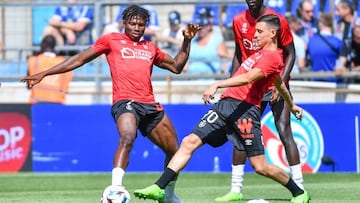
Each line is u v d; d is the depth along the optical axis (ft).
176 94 163.43
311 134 152.15
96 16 160.66
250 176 149.79
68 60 88.28
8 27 179.42
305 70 163.73
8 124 158.30
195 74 158.40
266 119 150.71
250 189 119.96
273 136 150.30
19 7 178.19
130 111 84.74
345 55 163.53
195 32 90.38
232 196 103.65
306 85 159.43
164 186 82.12
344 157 151.94
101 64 163.12
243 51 105.60
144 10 89.10
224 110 84.69
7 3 162.30
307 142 152.15
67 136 157.58
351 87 158.71
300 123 152.15
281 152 150.20
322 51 163.32
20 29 178.91
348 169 152.15
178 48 168.66
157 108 86.79
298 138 152.05
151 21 169.48
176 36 169.48
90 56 88.17
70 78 161.07
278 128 105.81
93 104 157.28
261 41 85.20
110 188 77.51
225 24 166.91
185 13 170.40
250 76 81.51
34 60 160.45
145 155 155.33
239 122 84.28
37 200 103.19
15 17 178.91
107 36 88.43
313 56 163.63
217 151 154.10
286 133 105.50
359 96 158.10
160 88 162.91
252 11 102.89
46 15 176.35
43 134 158.10
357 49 163.43
